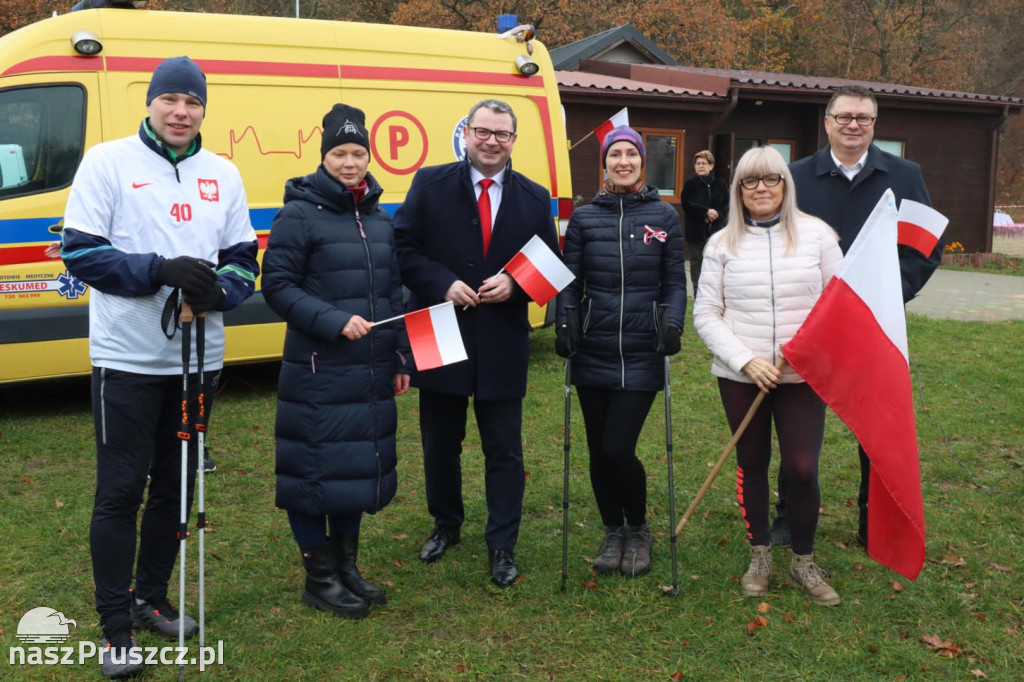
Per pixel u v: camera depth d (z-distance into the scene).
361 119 3.45
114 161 2.95
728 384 3.71
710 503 4.78
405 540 4.27
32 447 5.56
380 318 3.46
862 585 3.80
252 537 4.31
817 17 37.25
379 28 6.80
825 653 3.27
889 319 3.56
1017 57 41.59
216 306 2.98
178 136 2.99
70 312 5.99
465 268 3.79
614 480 3.90
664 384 3.78
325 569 3.54
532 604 3.63
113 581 3.08
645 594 3.72
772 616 3.54
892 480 3.46
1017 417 6.40
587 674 3.15
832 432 6.00
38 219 5.83
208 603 3.60
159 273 2.87
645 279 3.76
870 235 3.54
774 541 4.24
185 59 3.02
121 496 3.05
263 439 5.81
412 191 3.85
